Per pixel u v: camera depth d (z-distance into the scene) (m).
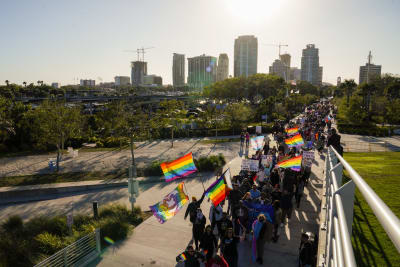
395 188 11.13
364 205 9.90
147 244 11.66
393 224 0.91
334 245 2.46
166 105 57.25
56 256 9.48
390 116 50.25
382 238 7.34
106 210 14.78
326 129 44.59
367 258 6.40
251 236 11.18
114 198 18.83
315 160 24.45
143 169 23.11
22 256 10.62
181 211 15.07
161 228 13.09
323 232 9.31
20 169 25.14
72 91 140.62
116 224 12.46
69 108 27.86
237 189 12.15
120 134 25.59
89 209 17.38
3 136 33.03
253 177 15.94
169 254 10.92
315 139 31.77
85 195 19.61
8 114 35.41
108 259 10.59
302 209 14.05
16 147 33.56
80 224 13.63
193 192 18.36
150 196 18.38
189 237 12.25
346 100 70.12
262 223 9.52
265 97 108.38
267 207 10.80
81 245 10.31
